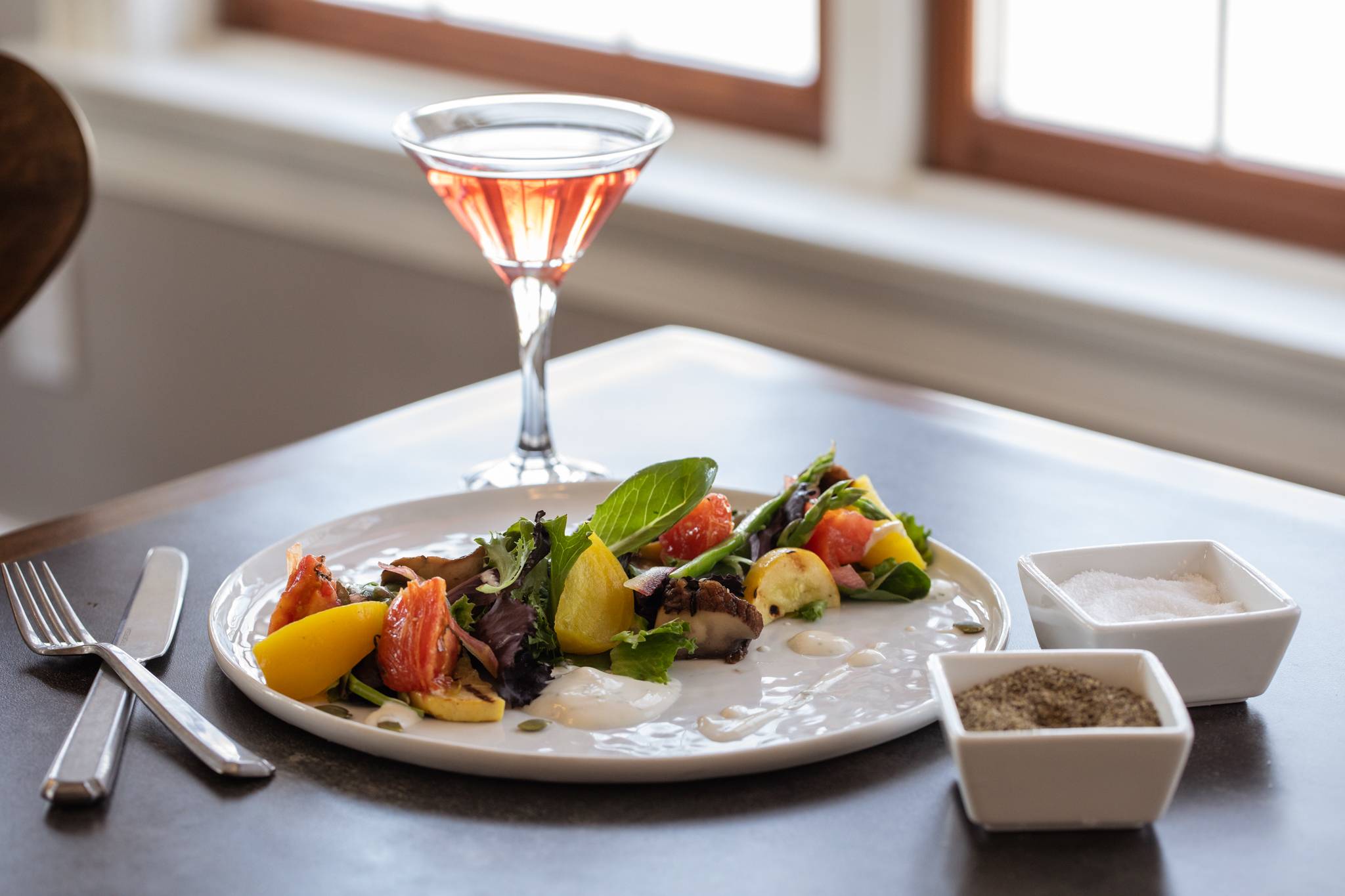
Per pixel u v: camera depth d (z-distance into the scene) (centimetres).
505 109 123
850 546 106
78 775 92
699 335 149
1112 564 103
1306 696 100
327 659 97
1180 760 89
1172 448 180
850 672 99
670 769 92
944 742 96
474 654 97
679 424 132
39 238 148
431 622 96
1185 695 98
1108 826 91
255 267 259
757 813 92
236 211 250
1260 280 181
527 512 116
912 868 89
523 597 99
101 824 92
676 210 205
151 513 119
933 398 137
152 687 98
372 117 236
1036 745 89
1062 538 116
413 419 133
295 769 94
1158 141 196
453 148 119
